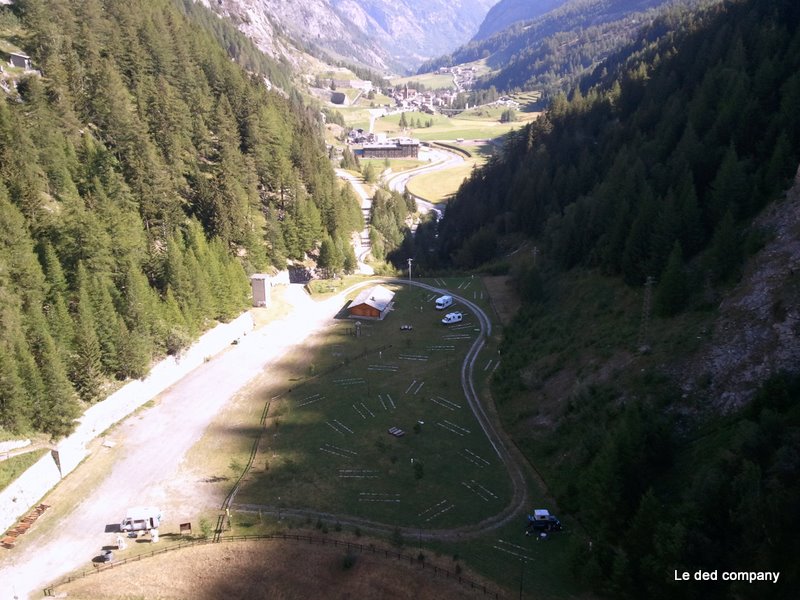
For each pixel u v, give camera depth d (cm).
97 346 6881
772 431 4066
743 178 7025
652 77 13988
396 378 8244
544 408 6775
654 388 5722
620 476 4566
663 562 3778
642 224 7619
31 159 8419
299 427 7044
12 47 11894
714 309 6100
